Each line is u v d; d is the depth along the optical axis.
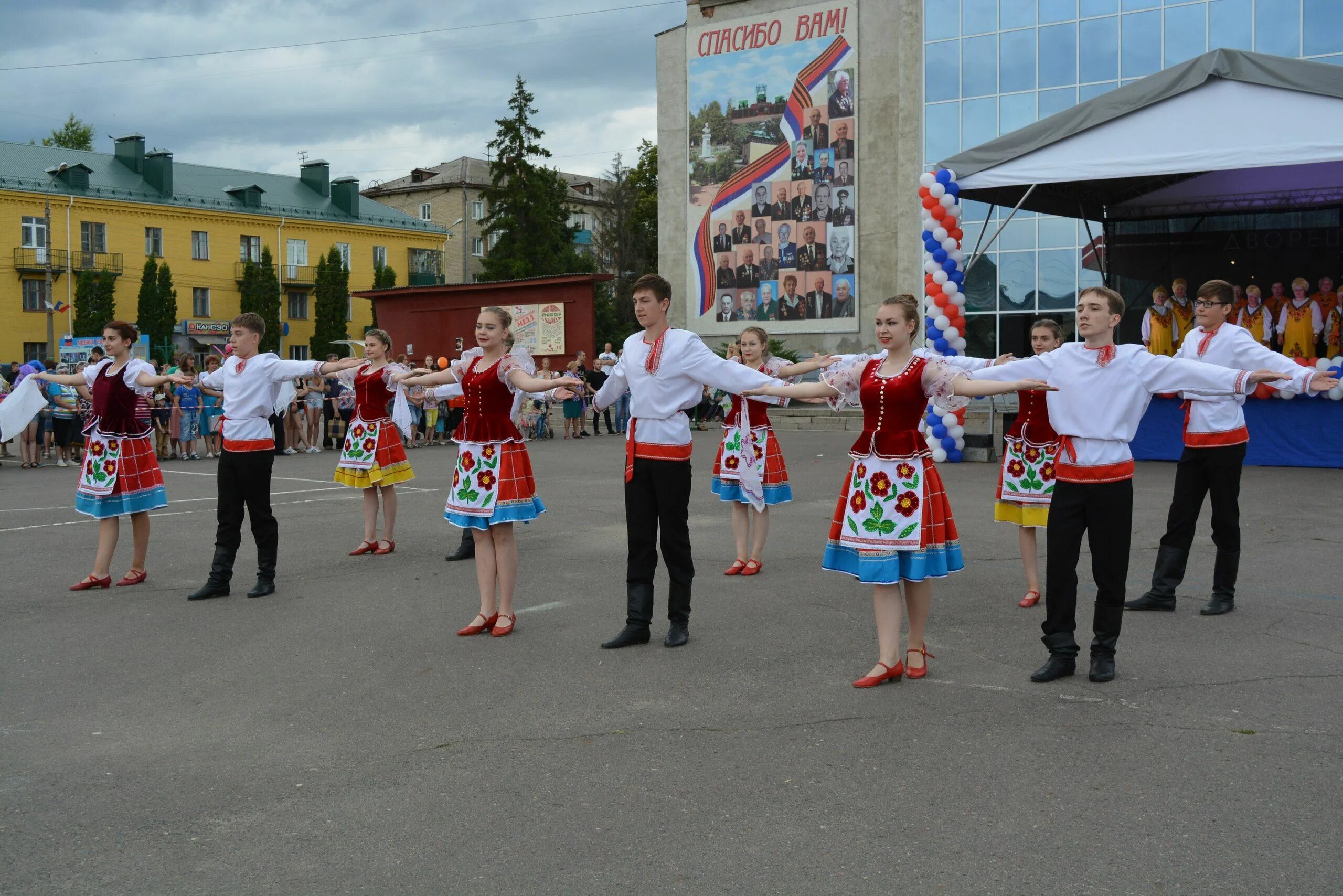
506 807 3.99
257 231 55.53
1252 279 21.55
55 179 49.56
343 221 58.34
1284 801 3.92
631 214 64.75
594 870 3.48
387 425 9.33
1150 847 3.56
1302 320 18.14
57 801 4.12
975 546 9.48
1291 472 14.75
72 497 13.45
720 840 3.67
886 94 30.19
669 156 33.72
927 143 28.64
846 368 5.55
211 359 19.88
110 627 6.79
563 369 25.72
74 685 5.60
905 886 3.33
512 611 6.62
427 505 12.51
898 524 5.28
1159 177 18.77
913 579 5.29
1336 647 6.05
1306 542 9.34
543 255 53.66
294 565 8.86
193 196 53.62
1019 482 7.11
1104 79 26.27
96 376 7.93
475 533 6.60
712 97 32.72
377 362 9.34
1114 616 5.46
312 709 5.17
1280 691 5.23
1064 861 3.47
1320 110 13.35
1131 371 5.40
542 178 54.34
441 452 20.38
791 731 4.75
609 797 4.06
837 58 30.73
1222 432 6.80
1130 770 4.23
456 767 4.39
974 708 5.02
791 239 31.80
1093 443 5.43
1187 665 5.71
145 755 4.59
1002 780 4.15
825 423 26.81
